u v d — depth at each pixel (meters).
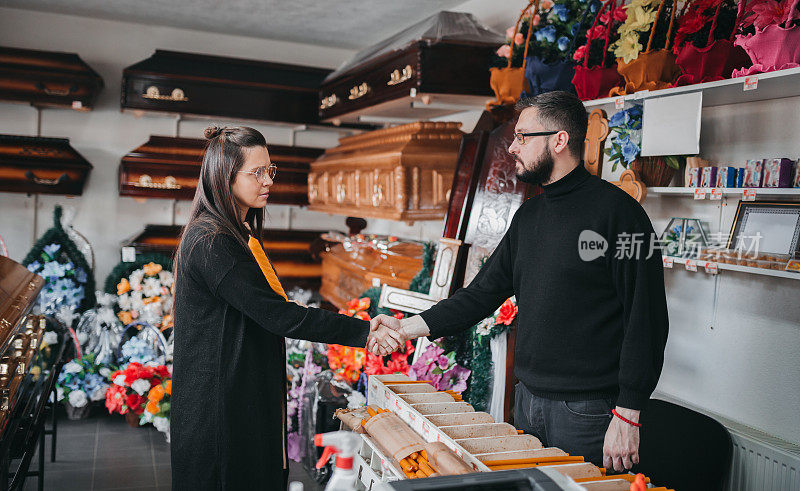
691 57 2.08
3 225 4.80
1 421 1.96
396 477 1.68
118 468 3.30
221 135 1.88
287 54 5.38
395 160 3.54
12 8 4.68
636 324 1.63
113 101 5.00
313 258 5.30
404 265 3.75
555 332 1.76
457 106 3.72
